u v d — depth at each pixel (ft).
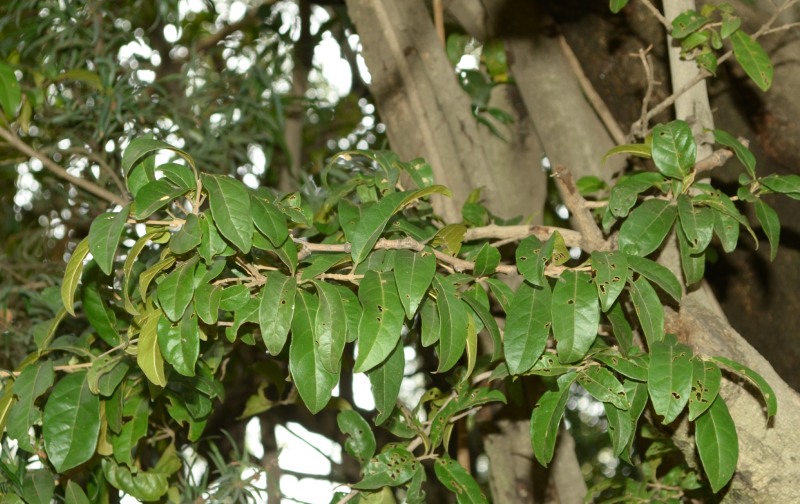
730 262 8.00
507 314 4.66
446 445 6.16
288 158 11.06
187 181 4.45
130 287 5.69
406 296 4.34
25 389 5.26
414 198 4.77
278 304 4.34
